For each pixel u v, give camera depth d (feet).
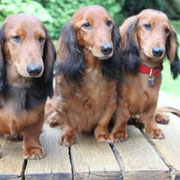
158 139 3.87
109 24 3.63
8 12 7.58
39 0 8.42
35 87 3.34
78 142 3.74
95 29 3.52
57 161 3.30
